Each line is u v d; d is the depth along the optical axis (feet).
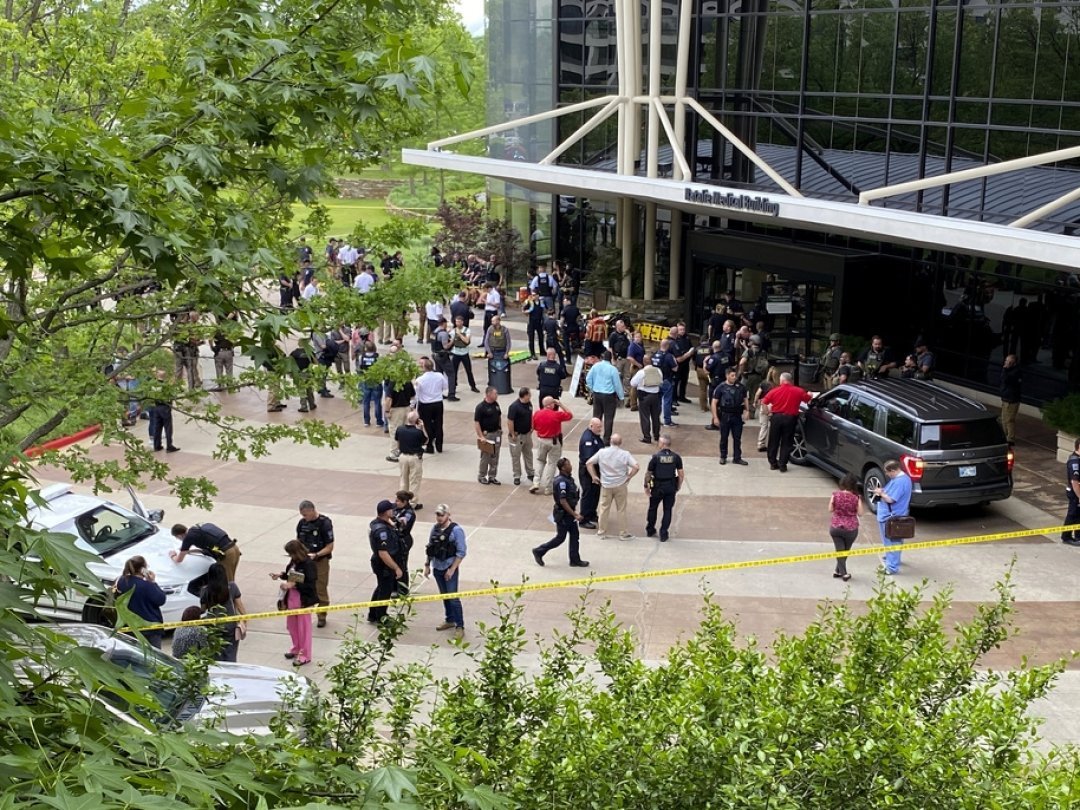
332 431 40.24
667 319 106.22
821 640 21.26
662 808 17.06
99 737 12.17
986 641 21.34
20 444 33.12
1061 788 16.21
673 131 89.97
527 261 123.65
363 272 71.20
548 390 76.07
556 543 50.44
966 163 69.67
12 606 11.12
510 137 121.08
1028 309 76.84
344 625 44.78
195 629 33.58
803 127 81.05
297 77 23.39
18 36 39.09
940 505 55.93
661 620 44.98
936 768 16.46
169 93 29.63
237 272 26.73
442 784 16.38
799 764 16.60
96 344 39.99
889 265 86.53
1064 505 59.26
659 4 87.76
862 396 59.57
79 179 17.61
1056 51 62.85
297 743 18.92
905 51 72.08
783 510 58.59
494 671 19.60
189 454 67.46
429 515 57.98
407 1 27.78
